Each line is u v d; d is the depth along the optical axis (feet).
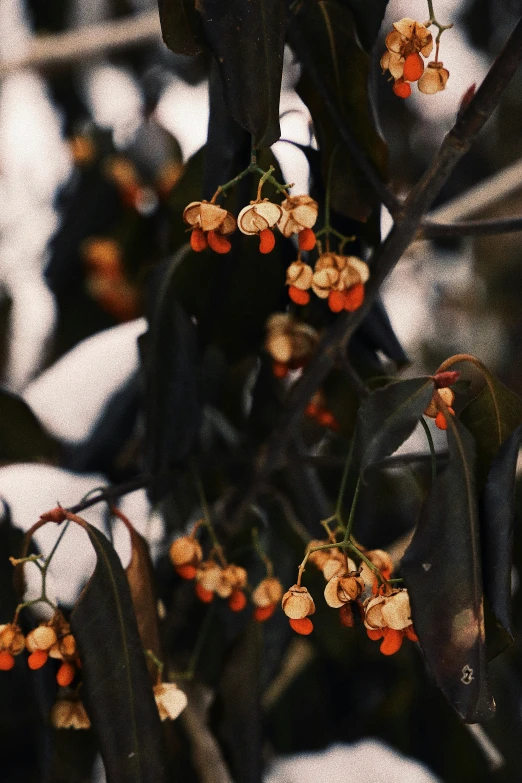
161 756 1.94
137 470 2.50
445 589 1.87
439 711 2.50
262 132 1.85
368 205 2.05
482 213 2.96
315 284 1.97
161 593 2.35
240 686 2.17
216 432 2.45
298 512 2.45
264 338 2.20
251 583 2.39
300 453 2.40
